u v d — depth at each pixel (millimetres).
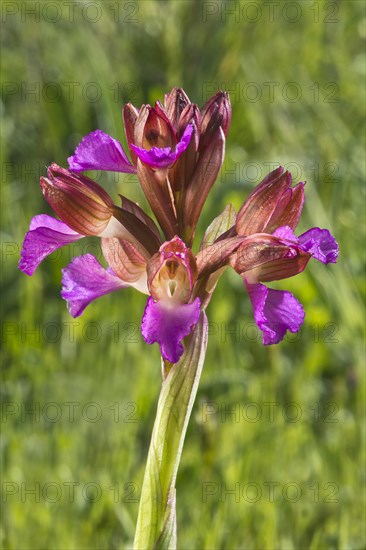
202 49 1162
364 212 984
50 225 543
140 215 534
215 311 824
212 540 643
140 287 530
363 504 683
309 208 925
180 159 524
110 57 1158
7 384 762
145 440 730
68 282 529
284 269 515
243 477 687
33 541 651
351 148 1044
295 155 1042
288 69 1210
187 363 513
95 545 654
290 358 829
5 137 1072
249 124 1104
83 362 783
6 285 898
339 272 843
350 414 759
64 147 1087
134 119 533
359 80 1215
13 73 1189
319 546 661
